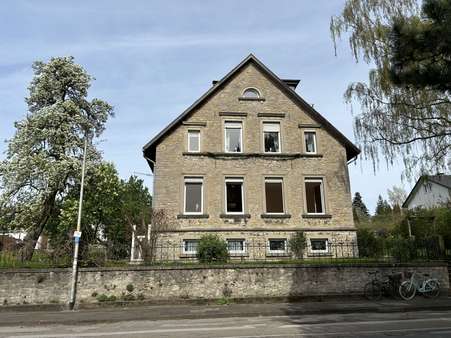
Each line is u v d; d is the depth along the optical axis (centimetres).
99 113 2800
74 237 1536
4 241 1623
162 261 1695
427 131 1938
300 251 2116
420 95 1900
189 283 1494
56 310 1391
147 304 1449
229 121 2400
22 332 1044
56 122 2564
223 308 1382
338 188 2339
